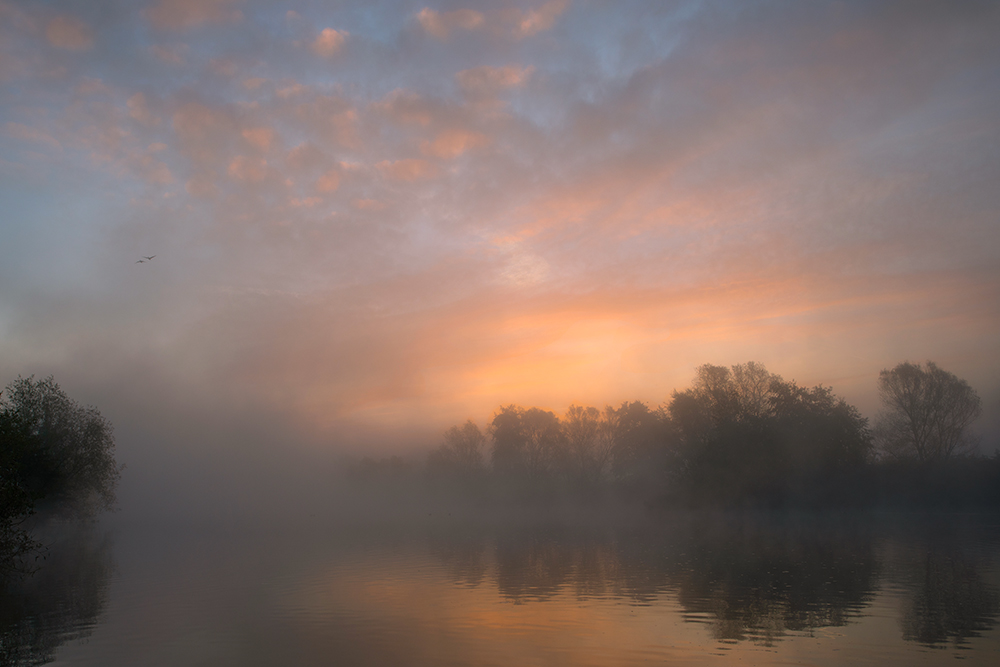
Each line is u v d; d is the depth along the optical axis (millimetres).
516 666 14078
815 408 69938
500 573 29688
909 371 78938
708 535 49562
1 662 15016
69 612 21234
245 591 25234
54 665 14688
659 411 90688
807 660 14242
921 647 15148
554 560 34719
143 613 20797
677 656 14719
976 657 14305
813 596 21906
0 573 29453
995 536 43219
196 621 19312
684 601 21547
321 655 15148
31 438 32344
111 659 15102
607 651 15242
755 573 27766
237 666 14312
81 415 57781
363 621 19031
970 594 21797
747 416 72812
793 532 50406
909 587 23328
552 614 19750
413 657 14914
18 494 28484
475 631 17516
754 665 13930
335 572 30953
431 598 23000
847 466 67750
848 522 60375
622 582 26047
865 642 15664
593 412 108625
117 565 36094
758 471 69500
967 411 76625
